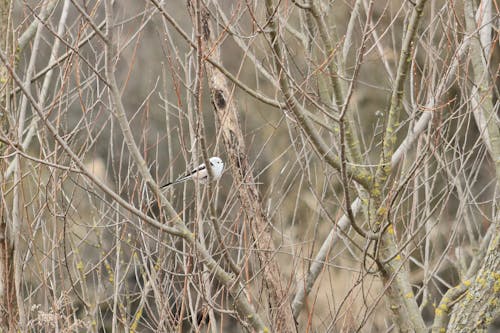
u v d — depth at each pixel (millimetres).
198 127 8898
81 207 14984
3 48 11805
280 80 9531
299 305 11922
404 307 11070
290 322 10703
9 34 11328
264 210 11578
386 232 10906
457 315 11227
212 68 11547
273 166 16125
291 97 9695
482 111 11805
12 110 11742
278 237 13531
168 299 10461
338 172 10656
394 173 12945
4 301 10625
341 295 14883
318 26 10570
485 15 11844
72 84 15656
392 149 10930
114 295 10609
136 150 9148
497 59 15992
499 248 11172
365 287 13945
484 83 11766
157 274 10750
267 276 10914
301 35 11336
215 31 12320
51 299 10234
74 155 8500
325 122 11414
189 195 16188
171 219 9328
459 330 11125
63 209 10406
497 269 11109
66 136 10586
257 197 11117
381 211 10586
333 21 11445
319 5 11086
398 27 15695
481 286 11148
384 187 11000
